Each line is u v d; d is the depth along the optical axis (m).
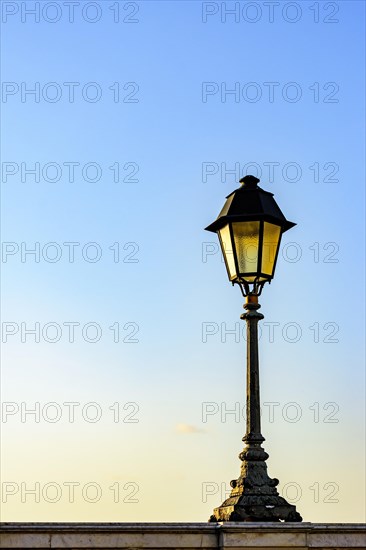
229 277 13.23
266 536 11.79
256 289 13.04
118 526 11.43
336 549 11.99
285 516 12.20
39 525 11.23
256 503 12.19
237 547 11.68
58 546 11.25
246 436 12.62
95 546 11.34
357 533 12.06
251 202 13.09
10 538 11.16
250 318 12.96
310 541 11.93
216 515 12.52
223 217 13.06
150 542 11.53
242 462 12.58
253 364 12.86
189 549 11.68
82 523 11.34
